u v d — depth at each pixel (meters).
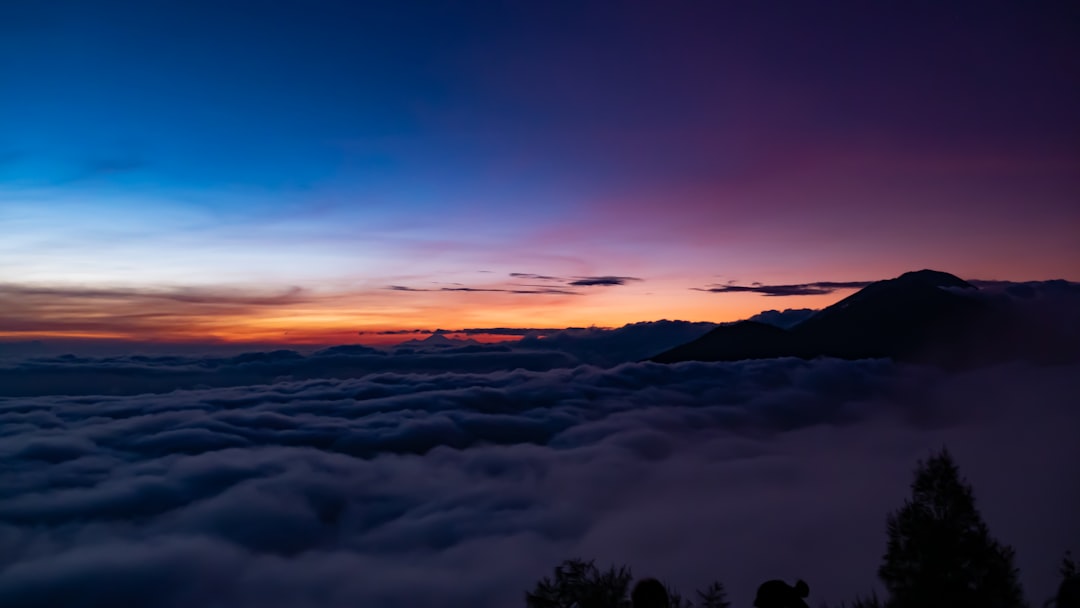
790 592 6.30
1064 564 6.95
